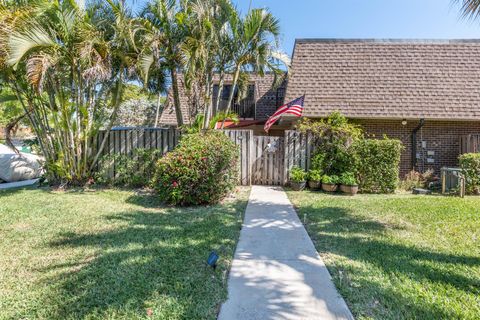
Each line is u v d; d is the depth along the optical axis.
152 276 3.64
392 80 13.08
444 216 6.56
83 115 9.88
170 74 11.33
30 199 8.14
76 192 9.34
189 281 3.54
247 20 10.54
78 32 8.90
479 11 4.76
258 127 17.58
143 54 9.26
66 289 3.34
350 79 13.30
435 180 11.52
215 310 3.00
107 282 3.49
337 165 10.36
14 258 4.18
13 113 17.11
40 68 8.12
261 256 4.42
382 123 12.74
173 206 7.60
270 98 18.20
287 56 11.61
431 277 3.72
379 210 7.14
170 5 9.95
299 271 3.91
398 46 14.01
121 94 10.45
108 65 9.30
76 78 9.49
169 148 10.74
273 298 3.24
